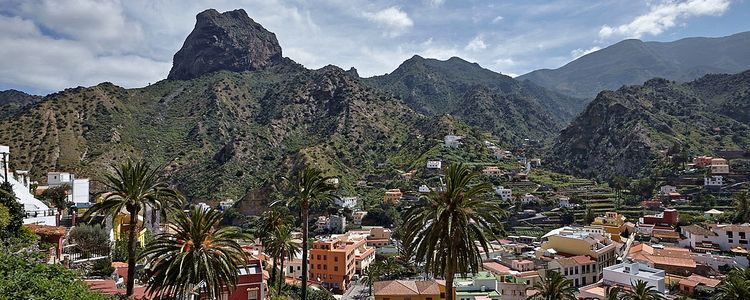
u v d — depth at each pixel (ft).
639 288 236.84
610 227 439.63
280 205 253.24
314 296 277.23
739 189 540.52
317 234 526.98
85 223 214.48
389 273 360.89
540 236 468.75
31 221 216.13
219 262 120.98
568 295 228.22
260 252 341.82
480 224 112.37
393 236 502.79
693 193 556.51
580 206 549.54
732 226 390.83
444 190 114.42
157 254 119.03
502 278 301.43
